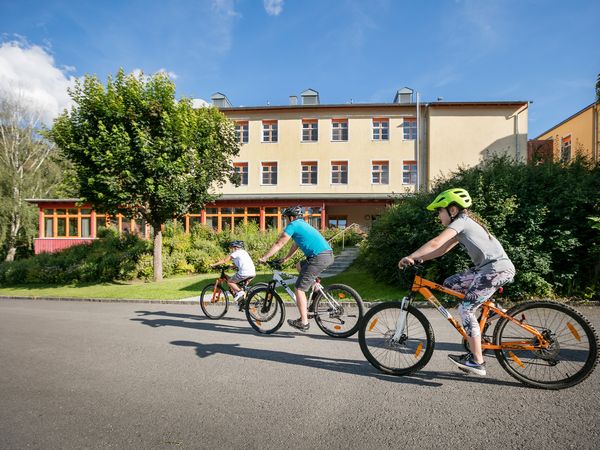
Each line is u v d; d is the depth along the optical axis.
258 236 18.86
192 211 16.22
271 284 5.60
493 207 7.97
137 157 13.25
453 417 2.72
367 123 28.19
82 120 13.79
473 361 3.29
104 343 5.25
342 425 2.65
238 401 3.11
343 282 11.46
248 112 29.14
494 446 2.32
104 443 2.46
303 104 31.44
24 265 18.39
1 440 2.53
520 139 26.34
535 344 3.23
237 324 6.53
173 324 6.62
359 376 3.66
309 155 28.50
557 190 7.89
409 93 30.11
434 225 8.83
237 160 29.00
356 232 22.17
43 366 4.21
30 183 32.44
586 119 25.70
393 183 27.69
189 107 15.05
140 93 13.91
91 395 3.31
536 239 7.55
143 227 25.70
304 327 5.02
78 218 26.19
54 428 2.69
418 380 3.49
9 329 6.49
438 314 6.92
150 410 2.97
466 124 26.81
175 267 17.22
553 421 2.63
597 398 2.99
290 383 3.51
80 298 11.19
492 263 3.16
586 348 3.16
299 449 2.34
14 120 32.88
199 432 2.59
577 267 7.57
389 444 2.38
